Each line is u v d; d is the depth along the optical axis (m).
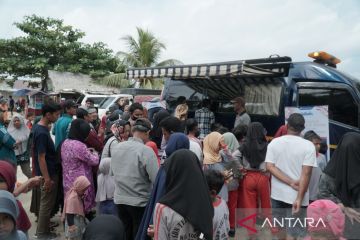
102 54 30.91
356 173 3.46
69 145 5.00
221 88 8.63
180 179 2.69
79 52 30.92
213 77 8.02
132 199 4.13
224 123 8.50
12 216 2.26
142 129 4.32
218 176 3.15
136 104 6.54
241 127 6.22
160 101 9.42
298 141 4.13
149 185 4.20
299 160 4.09
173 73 7.88
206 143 5.39
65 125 6.10
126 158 4.19
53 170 5.53
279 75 7.51
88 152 5.07
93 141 5.68
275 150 4.21
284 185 4.14
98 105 16.58
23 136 7.60
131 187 4.14
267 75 7.44
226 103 8.54
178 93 9.53
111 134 6.19
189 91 9.30
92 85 28.14
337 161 3.58
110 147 5.16
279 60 7.68
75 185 4.68
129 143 4.27
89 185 4.72
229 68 6.90
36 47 30.09
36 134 5.36
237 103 7.43
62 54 30.81
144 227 3.52
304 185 3.98
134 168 4.14
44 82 30.36
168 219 2.64
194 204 2.62
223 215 3.12
